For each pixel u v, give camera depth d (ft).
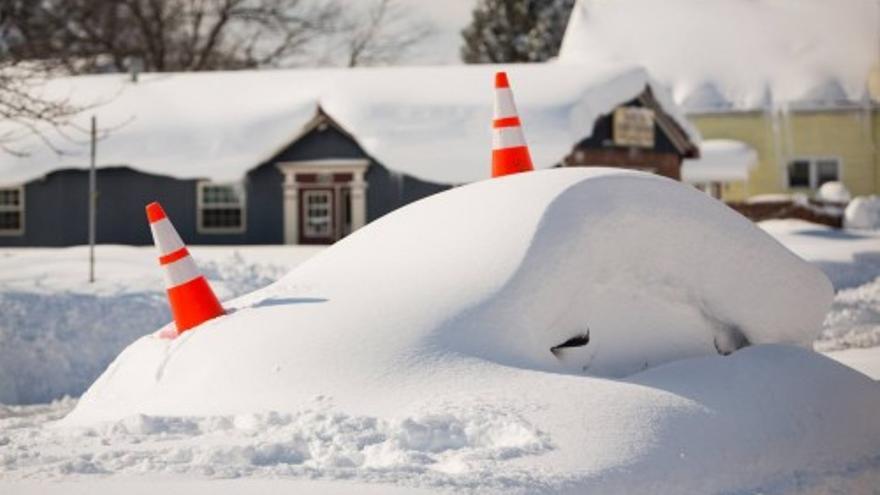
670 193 46.29
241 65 318.65
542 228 43.01
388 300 41.83
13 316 96.07
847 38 250.78
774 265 47.91
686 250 45.80
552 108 163.94
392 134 166.30
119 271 117.91
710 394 38.70
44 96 183.42
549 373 38.47
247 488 30.66
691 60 257.55
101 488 30.78
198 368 42.19
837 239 179.52
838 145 243.60
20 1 260.21
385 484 30.96
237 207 176.14
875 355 70.85
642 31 267.80
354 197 171.83
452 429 35.14
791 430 39.19
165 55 308.19
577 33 274.77
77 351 92.12
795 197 208.33
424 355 39.19
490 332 40.01
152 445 35.60
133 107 181.98
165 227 47.16
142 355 45.55
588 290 43.11
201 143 174.29
